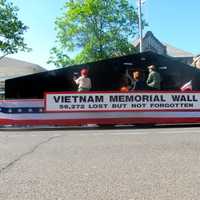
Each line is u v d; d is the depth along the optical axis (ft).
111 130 41.14
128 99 46.19
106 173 19.97
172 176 19.12
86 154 25.16
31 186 17.87
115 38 133.90
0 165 22.22
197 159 22.88
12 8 130.00
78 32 135.74
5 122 46.50
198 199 15.69
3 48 129.49
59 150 26.99
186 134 34.86
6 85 54.85
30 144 30.42
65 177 19.34
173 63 57.26
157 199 15.76
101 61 56.29
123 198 15.97
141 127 44.50
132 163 22.11
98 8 131.95
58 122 46.24
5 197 16.35
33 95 55.01
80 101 46.24
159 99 46.32
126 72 56.39
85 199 15.94
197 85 57.57
